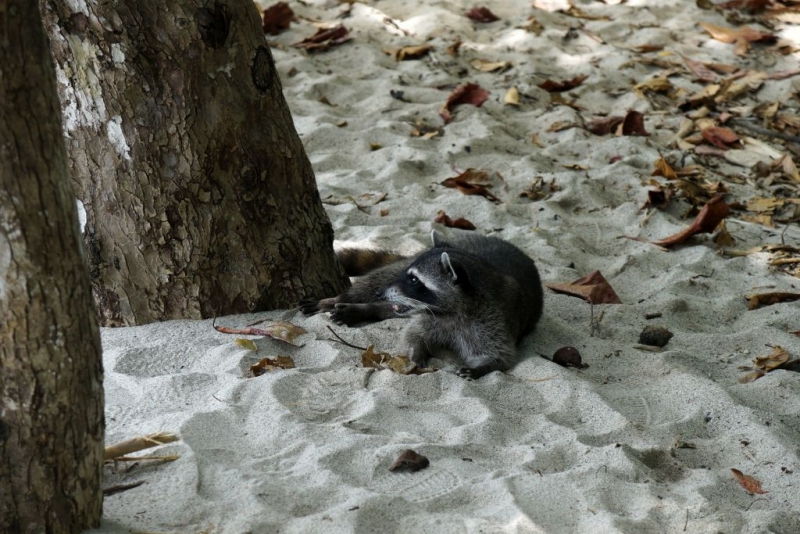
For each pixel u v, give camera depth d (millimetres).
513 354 5723
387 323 6074
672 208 8062
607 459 4453
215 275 5723
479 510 3996
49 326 3139
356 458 4316
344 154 8734
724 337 6039
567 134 9250
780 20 11797
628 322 6324
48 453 3283
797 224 8047
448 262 5676
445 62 10539
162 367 5277
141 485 3973
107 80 5246
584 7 12070
